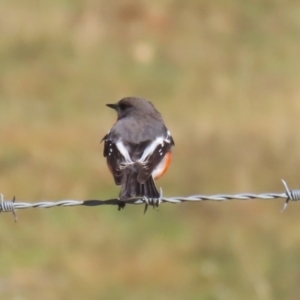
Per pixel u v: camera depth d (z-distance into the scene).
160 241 14.82
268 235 14.45
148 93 23.94
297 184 16.39
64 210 15.79
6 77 24.44
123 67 25.83
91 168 17.70
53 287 13.40
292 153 17.19
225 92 23.25
